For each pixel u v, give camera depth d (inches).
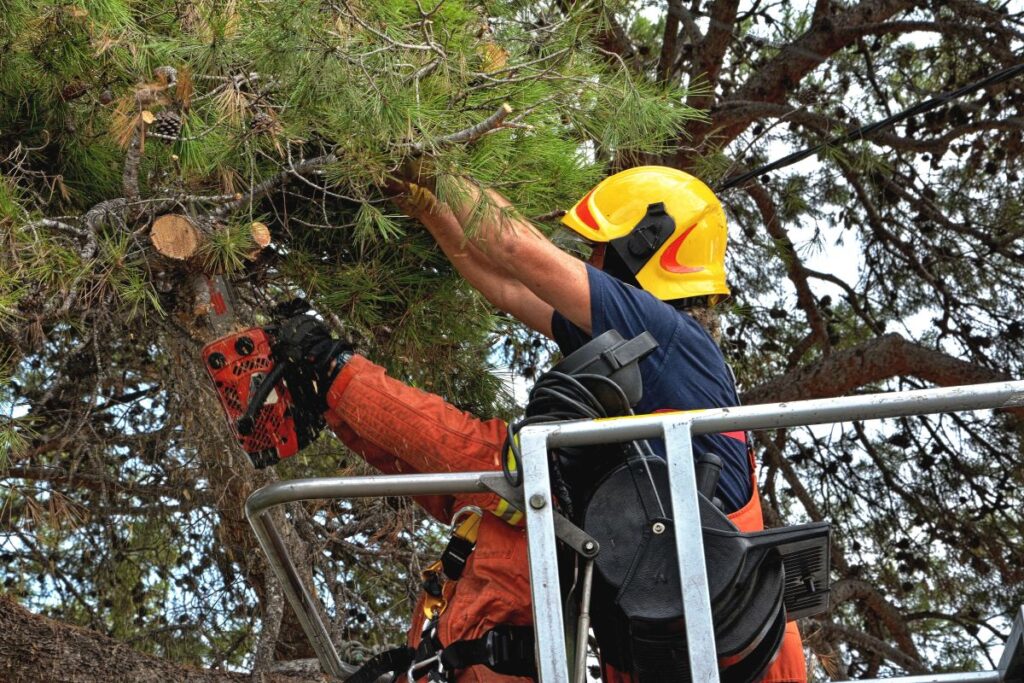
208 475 311.7
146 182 228.2
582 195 243.1
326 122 197.9
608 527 158.7
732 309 448.8
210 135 203.8
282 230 233.5
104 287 212.2
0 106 228.8
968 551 503.5
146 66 214.4
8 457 233.0
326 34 186.2
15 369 218.5
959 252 519.2
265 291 259.3
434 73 202.1
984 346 503.2
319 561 296.7
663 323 182.2
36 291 202.8
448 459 182.7
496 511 173.6
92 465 316.5
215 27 188.5
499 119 195.2
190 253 199.3
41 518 247.6
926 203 514.3
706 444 176.1
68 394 278.5
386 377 187.3
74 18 212.4
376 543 323.9
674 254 201.6
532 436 154.9
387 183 211.0
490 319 256.8
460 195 188.7
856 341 557.6
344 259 242.4
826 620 472.1
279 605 265.4
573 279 181.0
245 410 188.4
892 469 515.5
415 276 238.4
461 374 269.4
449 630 175.9
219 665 347.3
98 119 227.8
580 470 167.6
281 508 270.1
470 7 222.1
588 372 170.2
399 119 185.9
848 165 453.1
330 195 227.3
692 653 144.3
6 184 202.7
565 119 236.5
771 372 540.4
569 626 160.9
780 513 535.8
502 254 182.2
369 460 196.7
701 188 207.0
